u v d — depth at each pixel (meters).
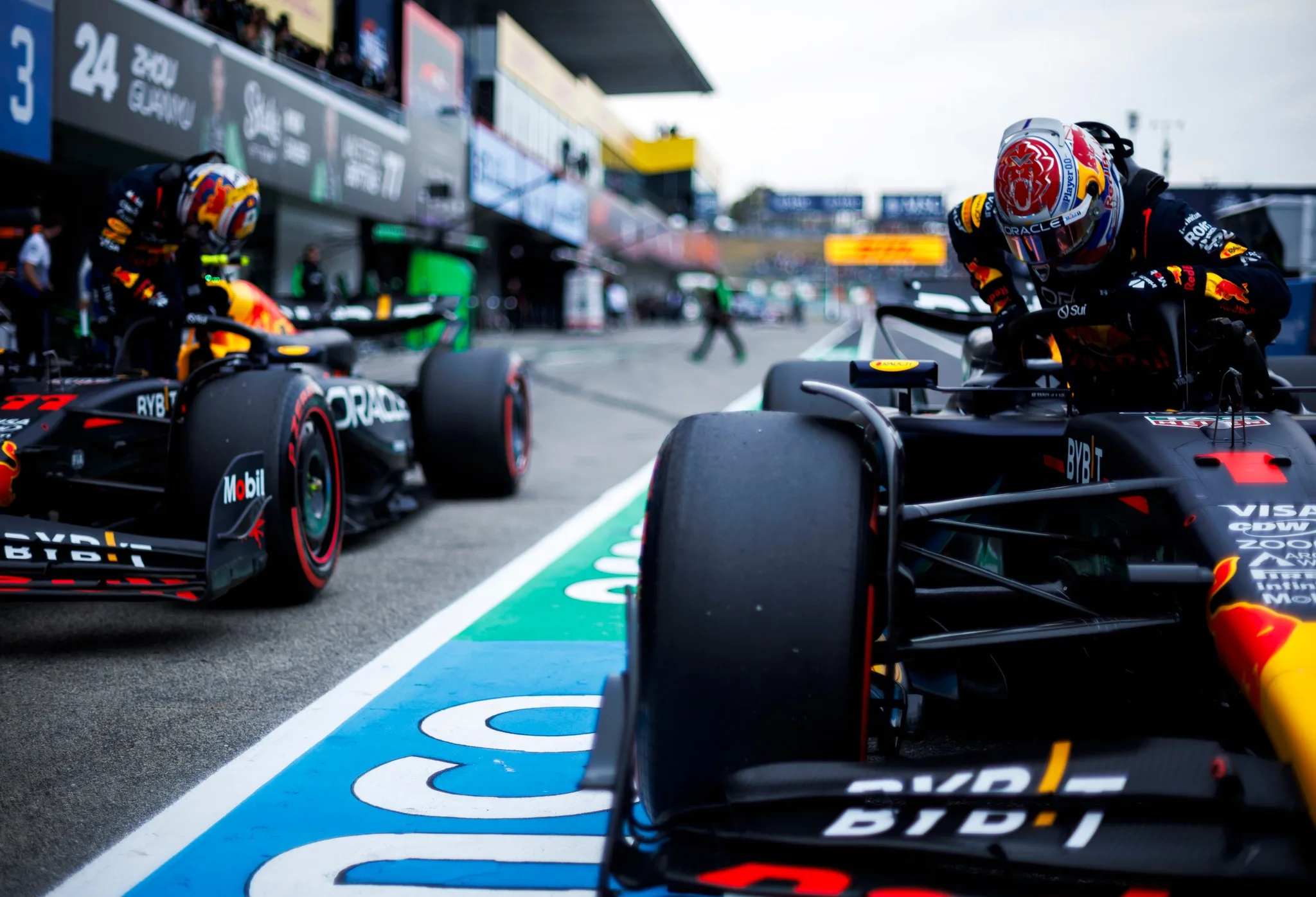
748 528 1.79
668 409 11.95
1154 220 2.40
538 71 33.94
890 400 3.73
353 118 19.05
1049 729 2.51
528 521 5.77
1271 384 2.38
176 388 4.30
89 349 4.66
